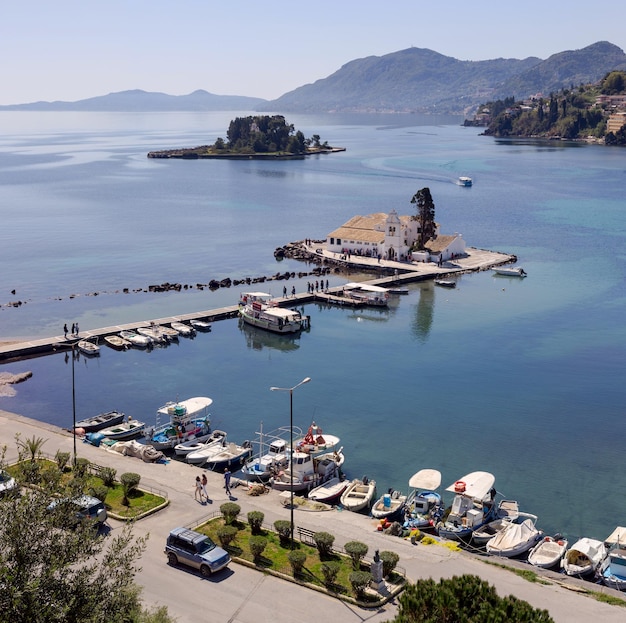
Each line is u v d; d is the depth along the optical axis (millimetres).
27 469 36312
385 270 159125
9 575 28562
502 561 50406
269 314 116438
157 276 154500
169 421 80562
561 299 134500
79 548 31969
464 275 155250
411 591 31438
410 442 74938
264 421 80562
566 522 59219
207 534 51000
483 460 70688
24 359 103188
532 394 88562
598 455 71938
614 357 102062
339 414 82500
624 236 195250
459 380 93812
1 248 182375
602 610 43781
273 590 44719
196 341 111938
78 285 146375
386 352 105875
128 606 31797
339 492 61875
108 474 58344
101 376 96188
